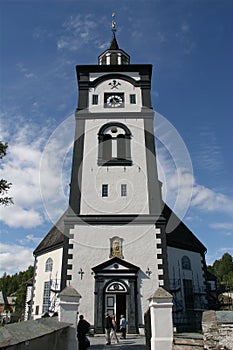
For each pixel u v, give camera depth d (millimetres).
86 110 28328
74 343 11781
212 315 10773
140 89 29500
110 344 16500
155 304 11672
